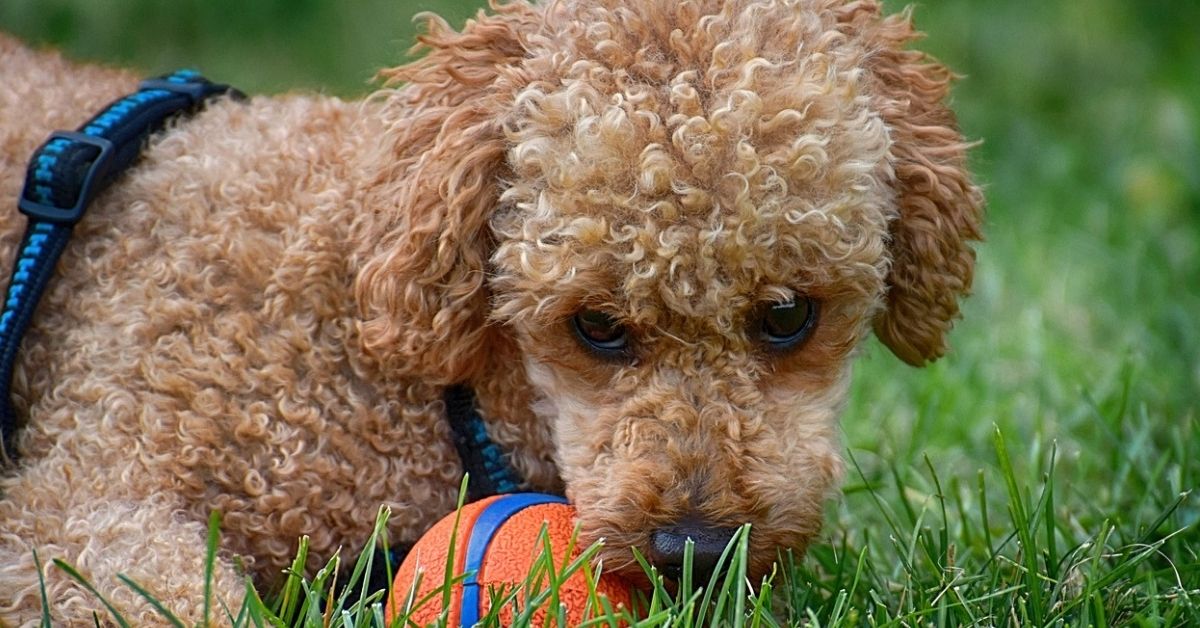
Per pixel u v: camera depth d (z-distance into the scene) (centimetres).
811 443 346
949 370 541
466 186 346
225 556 353
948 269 378
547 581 312
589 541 324
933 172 366
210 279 367
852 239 338
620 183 325
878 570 403
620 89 331
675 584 332
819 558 398
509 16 359
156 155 398
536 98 338
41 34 797
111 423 357
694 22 341
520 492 367
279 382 358
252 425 355
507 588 309
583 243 326
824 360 353
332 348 362
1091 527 426
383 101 428
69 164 374
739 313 334
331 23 848
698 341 336
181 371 357
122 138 392
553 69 342
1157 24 834
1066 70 817
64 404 369
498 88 348
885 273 358
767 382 348
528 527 322
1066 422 497
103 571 335
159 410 356
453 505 372
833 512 445
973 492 455
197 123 412
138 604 330
